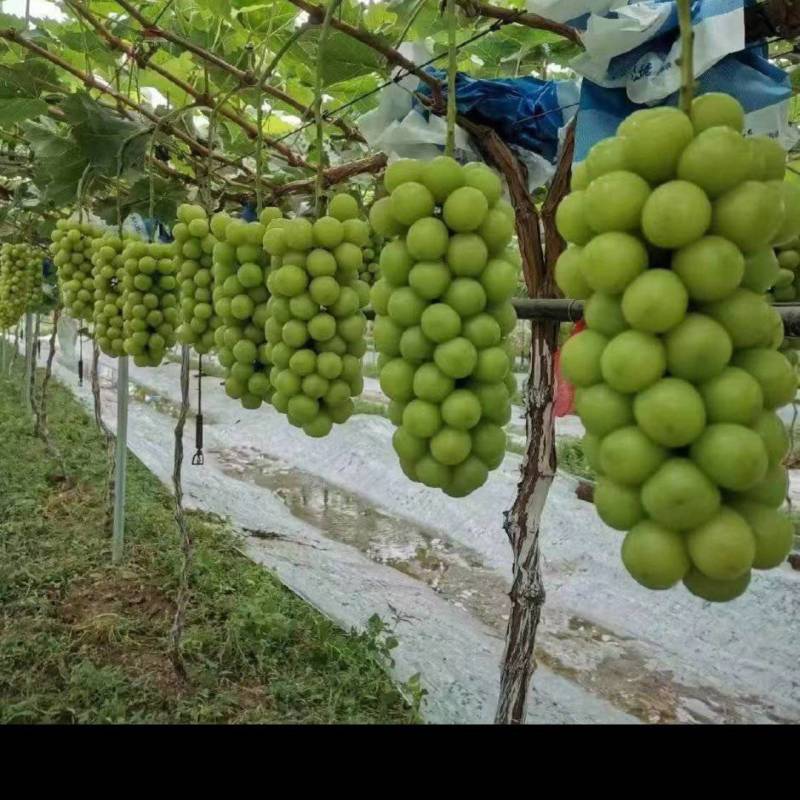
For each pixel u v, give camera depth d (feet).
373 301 5.46
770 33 5.81
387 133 8.17
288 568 19.39
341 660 14.47
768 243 3.74
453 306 5.07
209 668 13.76
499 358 5.10
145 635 14.84
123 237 11.56
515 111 8.04
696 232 3.39
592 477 26.50
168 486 24.88
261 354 7.91
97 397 20.21
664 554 3.39
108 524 19.58
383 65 8.48
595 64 6.20
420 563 21.59
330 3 6.36
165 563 17.44
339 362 6.75
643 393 3.46
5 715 11.91
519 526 7.62
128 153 11.58
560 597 19.22
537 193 12.33
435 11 8.69
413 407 5.11
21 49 11.98
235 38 10.82
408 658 15.34
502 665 7.67
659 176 3.63
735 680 15.81
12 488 21.72
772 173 3.81
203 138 14.25
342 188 12.83
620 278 3.51
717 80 6.13
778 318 3.71
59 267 12.42
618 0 6.03
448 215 5.10
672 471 3.34
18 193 17.11
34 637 14.10
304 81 11.80
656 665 16.39
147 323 10.88
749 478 3.26
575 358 3.74
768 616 16.89
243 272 7.73
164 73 10.94
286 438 32.32
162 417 37.50
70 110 10.73
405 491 26.18
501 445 5.32
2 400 34.37
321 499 26.84
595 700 14.58
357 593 18.42
